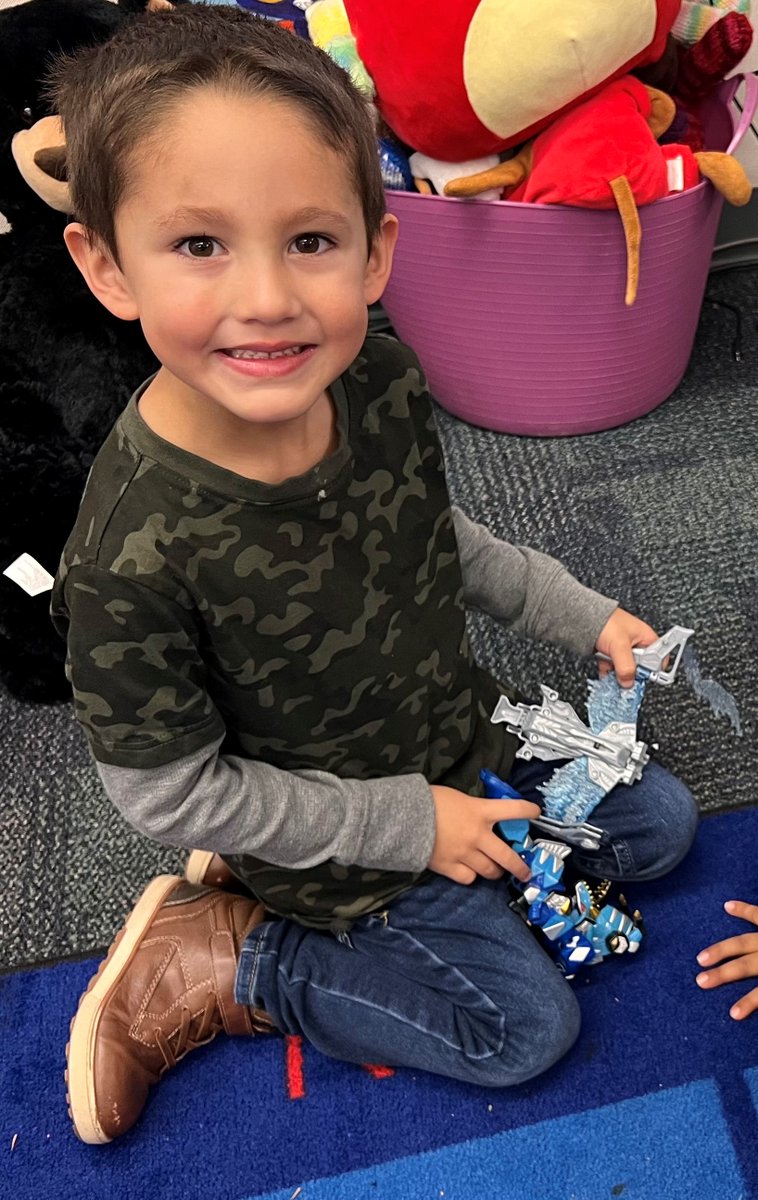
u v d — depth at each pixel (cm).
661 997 85
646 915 90
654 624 110
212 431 53
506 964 76
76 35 92
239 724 65
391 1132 79
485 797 78
